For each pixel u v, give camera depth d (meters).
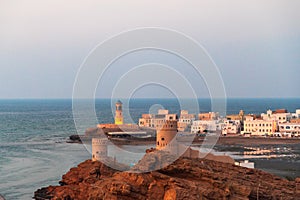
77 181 102.12
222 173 85.12
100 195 81.25
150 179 79.69
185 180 78.75
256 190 81.75
